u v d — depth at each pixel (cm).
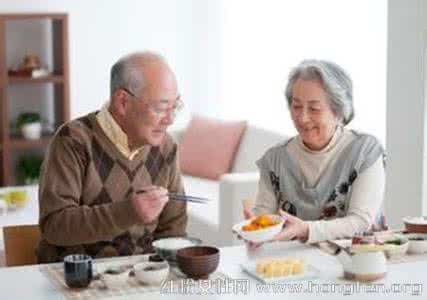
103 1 650
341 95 266
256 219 255
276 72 571
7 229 278
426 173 395
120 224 240
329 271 231
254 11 598
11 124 648
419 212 398
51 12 635
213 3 654
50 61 650
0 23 597
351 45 483
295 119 272
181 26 675
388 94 413
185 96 684
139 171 271
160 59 253
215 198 516
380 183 274
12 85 643
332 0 499
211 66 666
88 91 654
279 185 288
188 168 589
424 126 391
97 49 653
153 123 251
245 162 554
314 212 278
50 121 657
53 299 206
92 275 217
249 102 614
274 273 223
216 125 587
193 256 224
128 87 249
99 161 264
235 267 236
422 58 388
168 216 284
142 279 216
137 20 662
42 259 266
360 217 265
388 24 410
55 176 255
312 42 523
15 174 657
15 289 215
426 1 383
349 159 273
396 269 231
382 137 458
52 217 250
